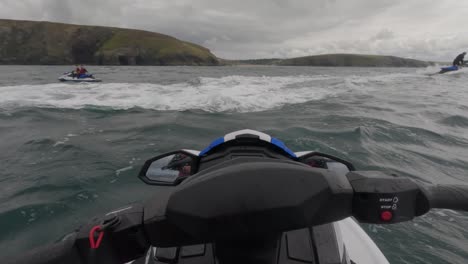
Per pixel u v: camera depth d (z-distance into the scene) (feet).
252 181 2.63
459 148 22.41
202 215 2.57
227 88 57.82
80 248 2.77
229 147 5.81
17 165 17.97
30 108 34.88
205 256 4.57
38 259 2.74
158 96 45.85
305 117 31.45
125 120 30.07
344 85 66.59
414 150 21.67
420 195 3.10
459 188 3.36
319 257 4.59
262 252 3.01
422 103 41.11
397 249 11.08
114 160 18.89
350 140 23.15
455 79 88.07
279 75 110.83
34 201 13.85
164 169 7.55
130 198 14.51
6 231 11.82
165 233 2.74
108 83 68.90
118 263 2.89
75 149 20.81
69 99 42.14
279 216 2.56
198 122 29.04
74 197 14.35
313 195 2.64
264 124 28.25
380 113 33.58
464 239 11.68
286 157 5.77
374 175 3.07
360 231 8.13
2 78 82.17
